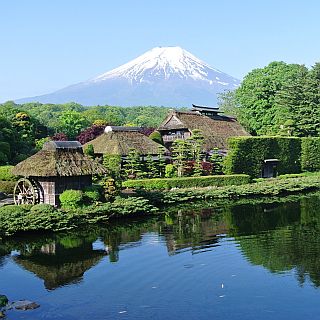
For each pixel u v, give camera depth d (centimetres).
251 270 2534
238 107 10850
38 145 7881
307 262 2666
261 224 3788
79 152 4409
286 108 8988
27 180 4219
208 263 2680
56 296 2205
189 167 6278
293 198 5462
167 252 2936
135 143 6562
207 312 1992
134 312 1998
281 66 10412
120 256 2867
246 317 1938
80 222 3766
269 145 7319
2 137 6506
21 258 2881
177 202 5122
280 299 2127
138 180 5488
